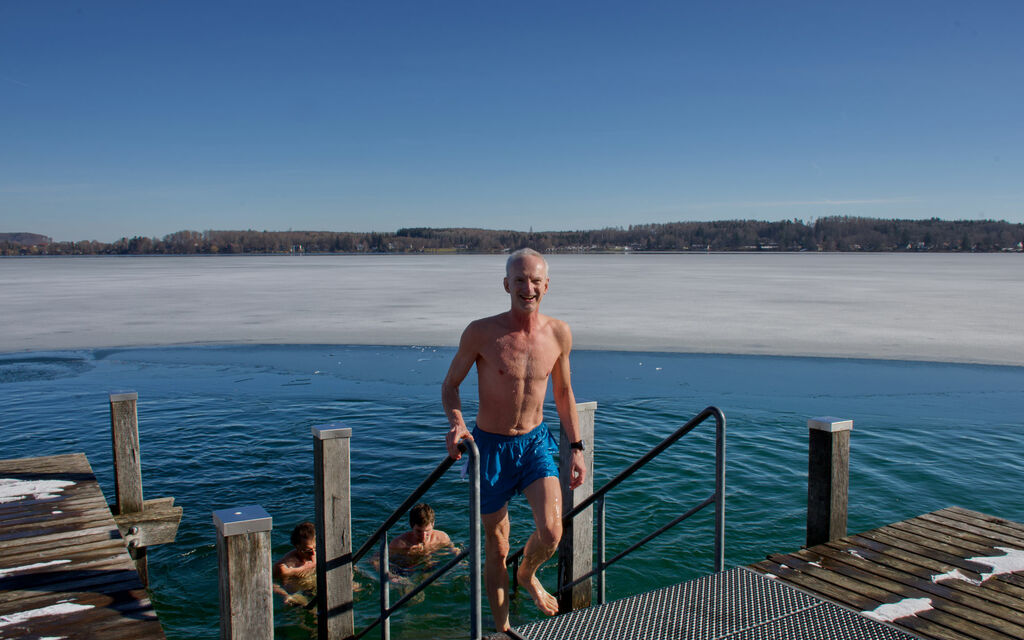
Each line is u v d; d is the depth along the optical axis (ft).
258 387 35.99
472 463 8.08
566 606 14.16
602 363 42.50
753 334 54.70
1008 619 9.52
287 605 15.11
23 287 113.50
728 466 22.81
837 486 12.48
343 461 12.24
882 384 36.40
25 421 29.32
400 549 17.44
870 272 158.20
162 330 58.18
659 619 8.88
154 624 10.00
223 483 21.68
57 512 14.47
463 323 61.87
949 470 22.44
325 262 270.05
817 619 8.97
